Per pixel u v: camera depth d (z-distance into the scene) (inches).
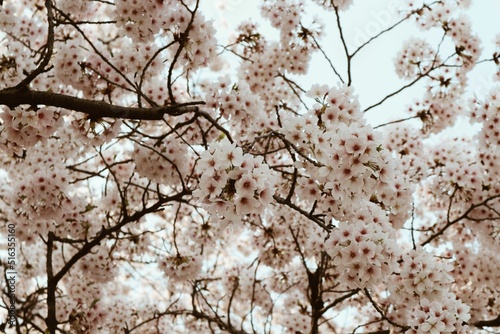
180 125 140.6
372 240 115.2
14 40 184.9
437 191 238.1
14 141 139.8
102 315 203.9
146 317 291.6
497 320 213.2
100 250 218.8
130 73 178.1
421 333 124.1
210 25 147.7
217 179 97.0
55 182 173.2
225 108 167.9
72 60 168.4
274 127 218.8
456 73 240.8
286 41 243.3
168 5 148.6
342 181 109.0
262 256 259.0
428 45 239.5
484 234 240.1
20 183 176.6
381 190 114.4
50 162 198.8
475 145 227.5
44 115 139.6
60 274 187.2
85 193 286.7
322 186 131.8
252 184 95.4
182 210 277.6
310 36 241.4
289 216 255.8
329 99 128.5
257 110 170.9
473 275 242.5
